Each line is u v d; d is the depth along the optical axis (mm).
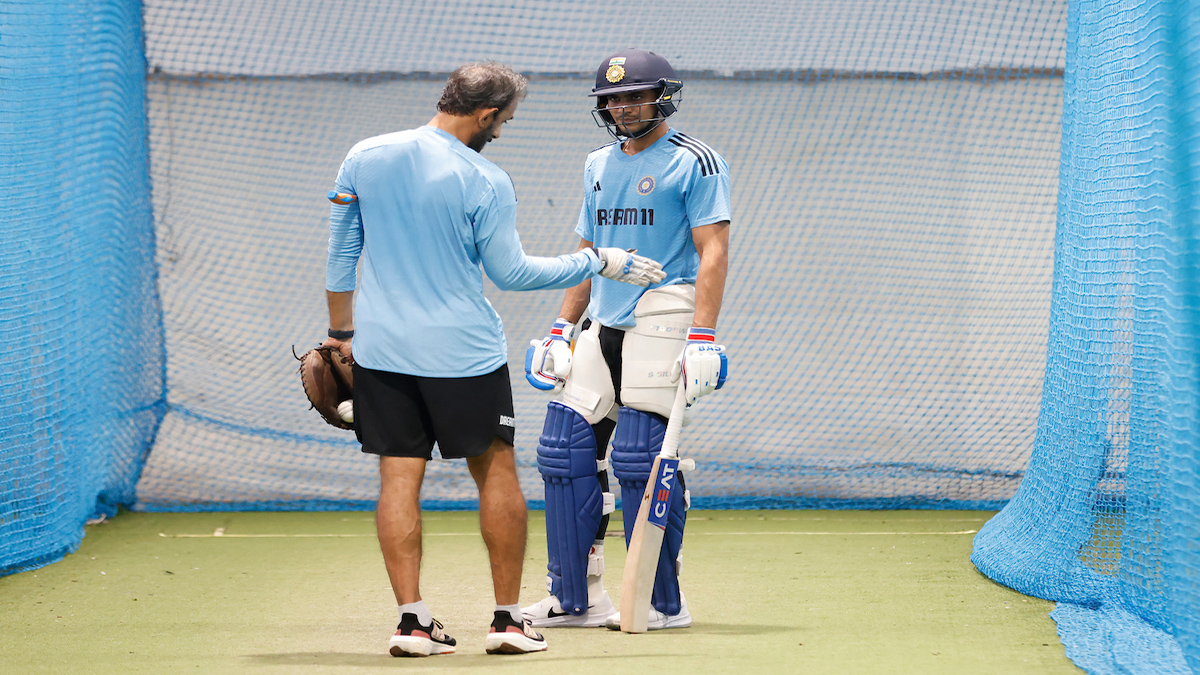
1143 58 11016
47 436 15258
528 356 11586
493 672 9109
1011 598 12570
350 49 20828
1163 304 10453
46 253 15242
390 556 9633
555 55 20781
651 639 10641
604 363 11469
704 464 20484
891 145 20656
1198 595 9562
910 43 20531
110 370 18375
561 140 20859
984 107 20453
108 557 15570
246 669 9453
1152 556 11172
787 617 11711
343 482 20297
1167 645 10141
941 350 20688
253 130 20859
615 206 11438
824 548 15852
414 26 20797
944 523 17844
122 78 18062
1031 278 20516
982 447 20297
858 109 20672
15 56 14609
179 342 20750
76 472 16297
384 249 9430
